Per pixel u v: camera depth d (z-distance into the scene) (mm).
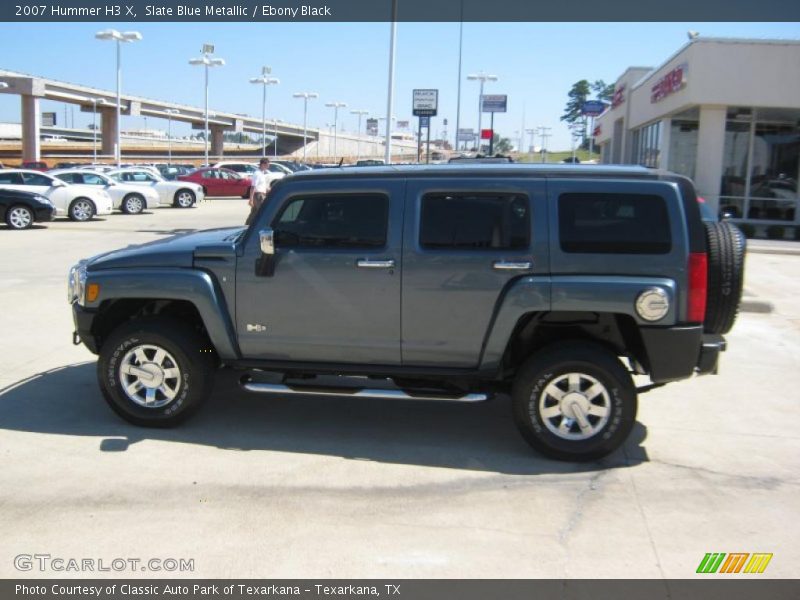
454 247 4855
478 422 5730
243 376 5320
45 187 22484
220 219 24672
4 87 72312
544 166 4980
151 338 5199
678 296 4629
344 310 5000
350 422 5672
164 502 4227
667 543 3867
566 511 4211
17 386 6340
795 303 10711
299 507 4195
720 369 7305
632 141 28906
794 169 20188
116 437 5219
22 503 4184
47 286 11023
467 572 3553
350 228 4996
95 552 3680
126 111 88875
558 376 4805
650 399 6371
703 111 19391
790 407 6184
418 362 5051
